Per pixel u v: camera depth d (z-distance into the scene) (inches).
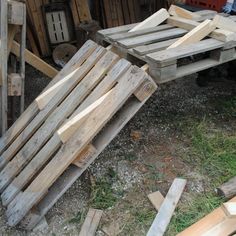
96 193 99.1
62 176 91.3
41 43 189.2
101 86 93.0
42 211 88.8
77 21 192.7
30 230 90.0
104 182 103.0
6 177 97.2
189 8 151.3
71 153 85.3
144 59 95.9
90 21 191.5
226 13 132.0
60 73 111.3
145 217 93.1
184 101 144.8
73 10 190.4
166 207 93.7
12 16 101.8
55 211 95.0
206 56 125.8
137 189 101.4
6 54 104.0
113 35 110.0
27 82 164.2
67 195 99.6
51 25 187.6
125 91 85.7
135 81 85.4
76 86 100.7
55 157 87.5
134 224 91.6
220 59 104.3
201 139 119.8
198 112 136.9
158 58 90.5
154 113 136.4
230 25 109.7
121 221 92.4
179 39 103.7
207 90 153.2
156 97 147.7
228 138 120.8
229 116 133.8
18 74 113.7
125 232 89.7
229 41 102.8
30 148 96.0
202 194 99.7
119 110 92.1
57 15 187.8
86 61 105.1
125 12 208.2
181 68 99.5
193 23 113.3
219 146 117.3
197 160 111.7
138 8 210.4
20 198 89.9
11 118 128.0
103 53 102.6
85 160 87.7
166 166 109.5
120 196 99.2
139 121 130.9
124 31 115.1
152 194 98.6
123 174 106.1
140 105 88.0
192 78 163.3
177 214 93.4
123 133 124.0
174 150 116.2
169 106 141.3
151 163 110.5
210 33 107.2
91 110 88.3
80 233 88.7
